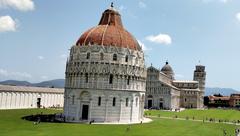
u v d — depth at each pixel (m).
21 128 85.00
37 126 91.00
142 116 128.38
